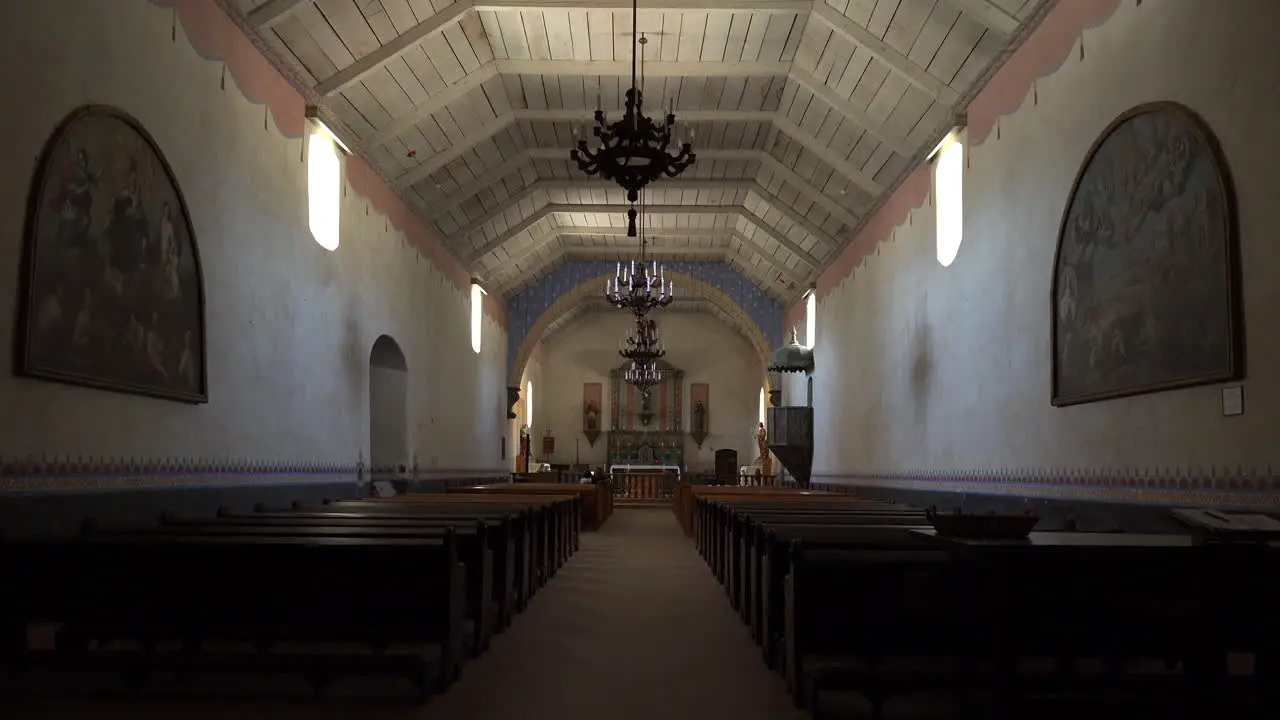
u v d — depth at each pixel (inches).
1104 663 222.1
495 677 211.3
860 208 619.8
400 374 594.2
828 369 746.8
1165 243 242.4
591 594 344.2
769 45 486.0
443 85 495.2
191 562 196.4
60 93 245.9
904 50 416.2
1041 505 324.8
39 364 234.5
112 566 196.1
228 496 341.1
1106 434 277.4
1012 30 353.1
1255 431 206.8
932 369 462.3
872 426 594.9
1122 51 270.1
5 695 190.9
